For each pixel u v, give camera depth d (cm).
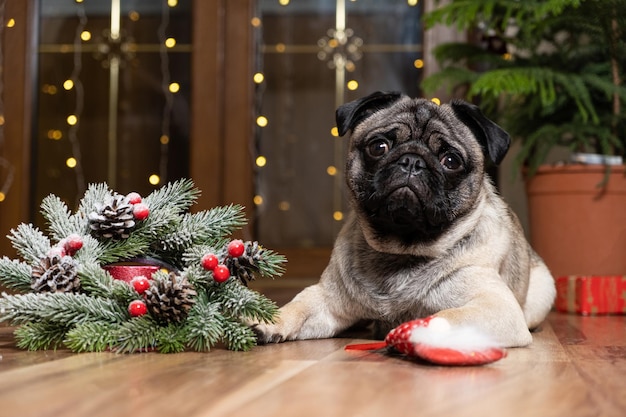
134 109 709
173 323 212
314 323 253
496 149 243
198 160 609
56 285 217
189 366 187
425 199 227
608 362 207
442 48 475
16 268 226
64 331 214
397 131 241
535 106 423
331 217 718
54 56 674
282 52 714
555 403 148
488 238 246
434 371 183
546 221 427
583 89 400
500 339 217
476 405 145
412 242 238
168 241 234
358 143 252
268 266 225
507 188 551
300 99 717
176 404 141
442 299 238
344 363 194
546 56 443
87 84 706
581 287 380
